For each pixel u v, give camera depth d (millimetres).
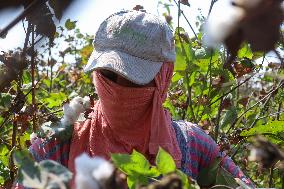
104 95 1633
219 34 309
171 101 2867
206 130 2590
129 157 862
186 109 2811
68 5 299
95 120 1687
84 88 4352
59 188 589
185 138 1752
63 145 1677
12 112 2041
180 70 2570
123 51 1614
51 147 1669
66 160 1670
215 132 2584
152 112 1658
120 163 864
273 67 1979
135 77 1569
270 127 1981
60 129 1632
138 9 1718
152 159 1678
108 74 1642
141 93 1615
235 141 2061
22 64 593
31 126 2340
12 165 1972
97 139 1673
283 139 1979
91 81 4363
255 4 306
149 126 1675
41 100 2709
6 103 2025
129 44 1606
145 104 1652
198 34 2686
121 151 1656
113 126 1660
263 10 306
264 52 305
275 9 306
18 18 347
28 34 587
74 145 1660
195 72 2668
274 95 2773
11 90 2129
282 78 561
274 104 3125
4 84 436
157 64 1646
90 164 474
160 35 1638
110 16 1685
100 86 1638
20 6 286
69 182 600
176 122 1826
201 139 1759
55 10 300
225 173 1581
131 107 1625
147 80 1592
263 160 591
